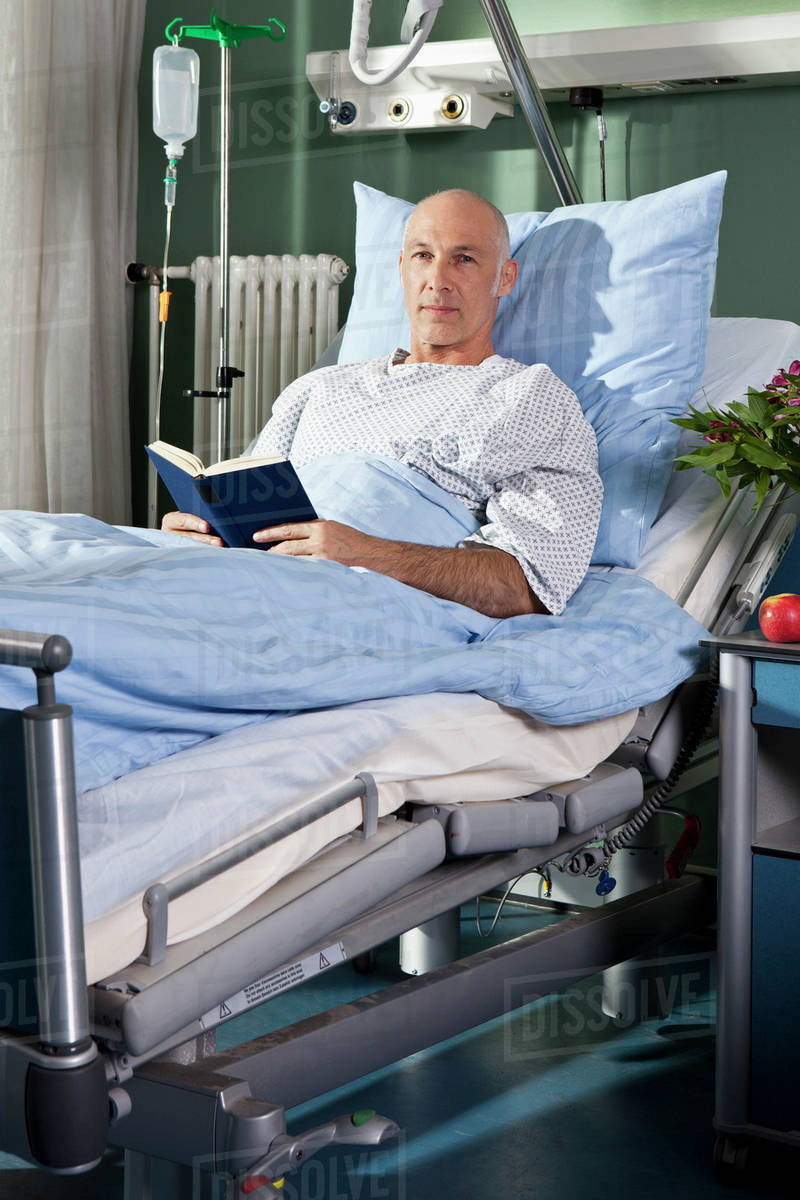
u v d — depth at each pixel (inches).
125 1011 35.0
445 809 49.4
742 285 86.8
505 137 95.4
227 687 42.0
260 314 106.0
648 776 64.3
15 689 36.2
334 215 104.2
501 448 65.0
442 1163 55.4
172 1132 37.4
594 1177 54.6
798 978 54.1
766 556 66.2
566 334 75.8
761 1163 56.6
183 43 108.5
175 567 44.5
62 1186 51.8
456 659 49.7
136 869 36.6
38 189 100.5
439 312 74.5
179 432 111.0
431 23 77.2
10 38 97.6
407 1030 47.9
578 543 63.5
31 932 34.5
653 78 84.5
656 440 69.9
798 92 83.7
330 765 43.3
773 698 54.7
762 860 55.1
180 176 108.9
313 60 99.3
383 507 63.2
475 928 83.2
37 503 103.4
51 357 103.0
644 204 75.0
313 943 42.0
